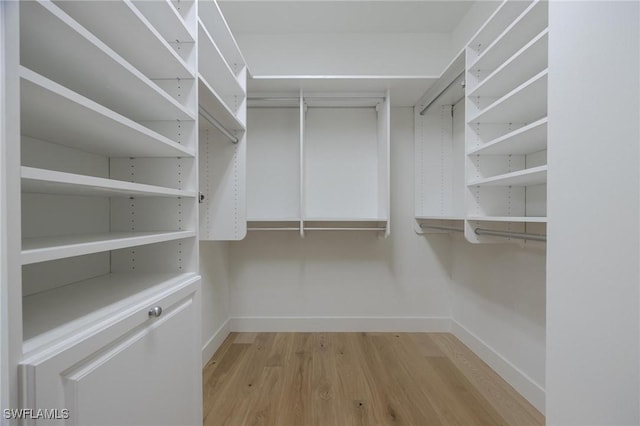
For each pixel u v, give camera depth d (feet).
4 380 1.33
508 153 4.93
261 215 7.53
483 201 5.02
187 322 2.95
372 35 7.33
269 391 4.89
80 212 2.92
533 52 3.51
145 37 2.53
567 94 2.25
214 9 4.11
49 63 2.10
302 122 6.42
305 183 7.56
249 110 7.52
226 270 7.33
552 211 2.40
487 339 5.95
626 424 1.76
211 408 4.46
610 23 1.89
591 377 2.00
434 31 7.29
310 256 7.65
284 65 7.29
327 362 5.88
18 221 1.37
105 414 1.83
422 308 7.69
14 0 1.36
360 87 6.44
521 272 4.98
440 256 7.68
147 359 2.28
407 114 7.62
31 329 1.73
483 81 4.42
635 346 1.71
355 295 7.67
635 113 1.72
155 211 3.29
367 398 4.71
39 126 2.17
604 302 1.90
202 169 5.80
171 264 3.30
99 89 2.52
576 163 2.16
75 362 1.60
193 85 3.30
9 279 1.34
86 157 3.01
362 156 7.62
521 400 4.71
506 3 3.95
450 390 4.95
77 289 2.65
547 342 2.42
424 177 7.60
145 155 3.23
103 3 2.10
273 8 6.40
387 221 6.54
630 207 1.74
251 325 7.55
